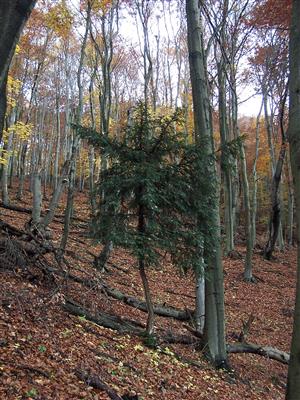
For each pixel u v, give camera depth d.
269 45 19.22
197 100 7.11
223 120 14.93
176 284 12.73
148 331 6.75
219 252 6.99
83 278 8.37
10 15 3.12
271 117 25.66
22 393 3.74
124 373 5.14
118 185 5.96
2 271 6.84
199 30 7.38
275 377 7.63
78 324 6.16
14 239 7.50
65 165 10.95
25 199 24.84
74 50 24.70
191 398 5.23
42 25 18.11
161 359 6.21
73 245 12.84
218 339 7.07
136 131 6.27
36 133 35.34
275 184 20.59
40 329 5.40
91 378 4.50
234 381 6.59
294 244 29.64
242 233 27.58
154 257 6.13
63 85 33.12
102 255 10.77
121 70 28.23
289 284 16.91
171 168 6.07
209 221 6.47
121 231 6.00
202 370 6.46
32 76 27.70
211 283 7.07
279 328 11.32
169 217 6.22
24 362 4.33
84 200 29.02
